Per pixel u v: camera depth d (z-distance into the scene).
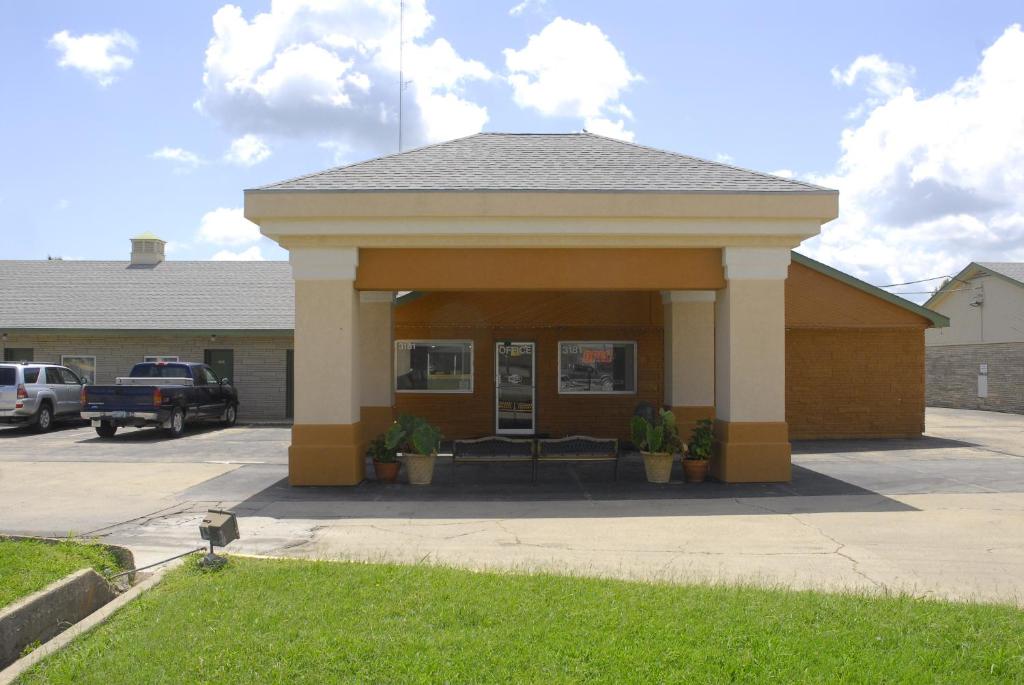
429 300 20.25
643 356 20.39
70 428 24.36
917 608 6.40
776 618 6.04
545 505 11.79
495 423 20.34
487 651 5.35
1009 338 32.06
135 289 29.91
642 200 13.09
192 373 23.62
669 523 10.45
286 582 7.05
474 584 7.00
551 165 14.85
